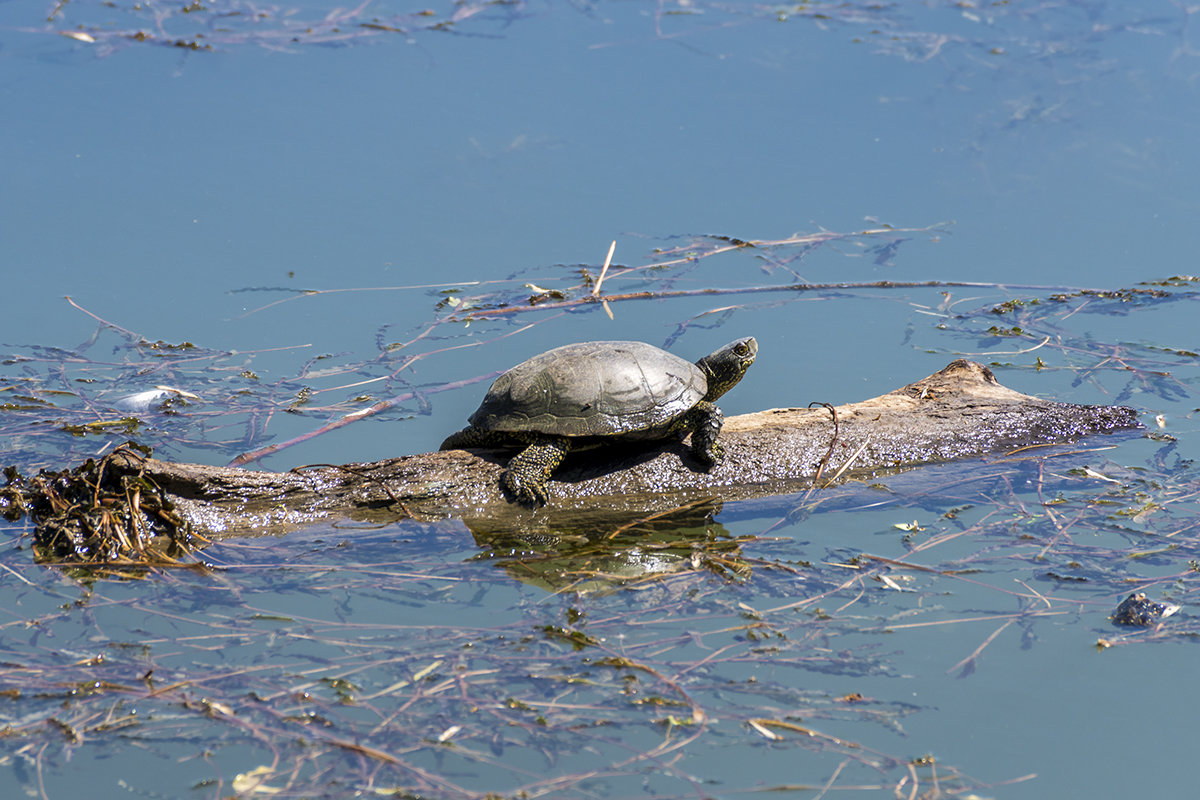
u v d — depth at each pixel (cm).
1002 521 1551
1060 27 3744
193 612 1298
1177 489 1633
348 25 3744
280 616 1288
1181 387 1991
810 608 1309
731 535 1542
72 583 1362
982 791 993
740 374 1714
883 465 1723
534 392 1580
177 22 3675
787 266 2545
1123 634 1247
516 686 1134
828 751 1041
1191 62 3472
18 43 3475
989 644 1227
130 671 1160
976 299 2398
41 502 1530
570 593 1354
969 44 3641
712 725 1074
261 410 1939
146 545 1451
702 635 1244
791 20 3841
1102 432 1828
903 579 1382
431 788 973
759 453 1692
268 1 3875
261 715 1080
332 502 1562
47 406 1936
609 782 990
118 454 1511
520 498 1572
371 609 1312
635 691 1128
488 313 2312
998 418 1802
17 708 1091
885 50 3612
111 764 1009
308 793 966
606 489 1625
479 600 1338
